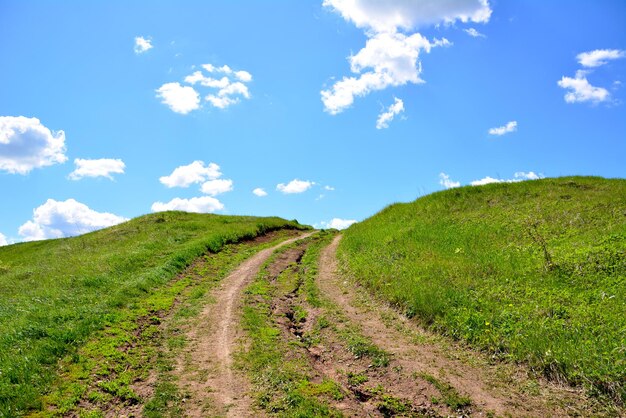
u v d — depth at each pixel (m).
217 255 22.39
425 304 11.63
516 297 11.34
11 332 10.34
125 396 8.08
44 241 38.44
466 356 9.32
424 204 25.88
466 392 7.84
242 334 11.24
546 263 13.10
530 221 17.81
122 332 11.03
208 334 11.43
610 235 14.57
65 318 11.59
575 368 7.91
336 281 16.36
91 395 7.93
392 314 12.09
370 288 14.36
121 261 18.69
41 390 7.93
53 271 19.16
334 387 8.25
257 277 17.48
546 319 9.71
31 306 12.83
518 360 8.71
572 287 11.58
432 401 7.61
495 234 17.91
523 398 7.56
